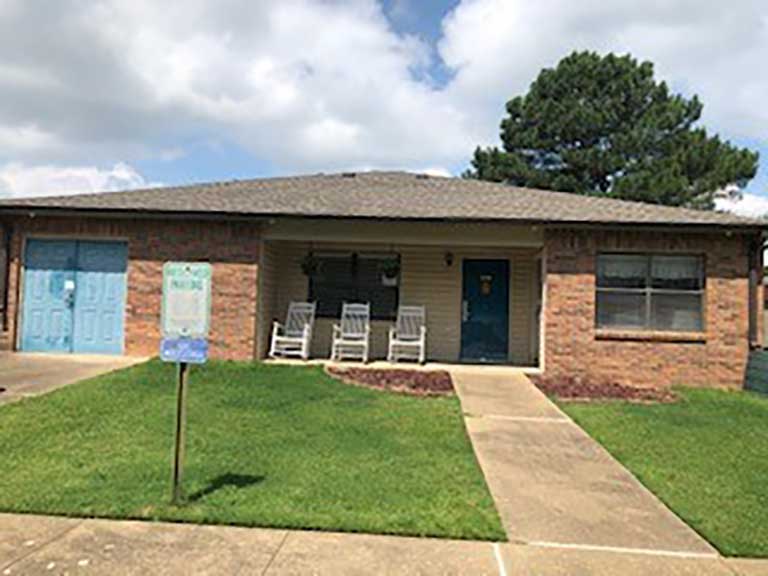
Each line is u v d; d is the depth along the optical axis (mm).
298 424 7461
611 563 3965
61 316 12766
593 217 11844
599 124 32719
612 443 7102
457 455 6316
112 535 4176
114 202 12719
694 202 29406
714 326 11719
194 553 3932
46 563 3746
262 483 5238
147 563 3773
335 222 12617
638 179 29562
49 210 12219
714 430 7902
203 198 13414
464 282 14469
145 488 5035
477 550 4098
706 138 31625
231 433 6938
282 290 14422
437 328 14367
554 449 6785
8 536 4129
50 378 9883
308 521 4434
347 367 12250
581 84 34156
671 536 4438
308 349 13492
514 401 9438
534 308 14242
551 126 33688
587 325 11859
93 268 12773
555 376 11812
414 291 14414
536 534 4410
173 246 12430
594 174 33031
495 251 14445
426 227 12609
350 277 14484
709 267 11766
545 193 15273
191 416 7684
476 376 11680
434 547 4125
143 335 12383
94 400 8312
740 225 11375
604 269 12055
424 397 9430
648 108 33469
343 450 6348
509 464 6148
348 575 3689
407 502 4883
